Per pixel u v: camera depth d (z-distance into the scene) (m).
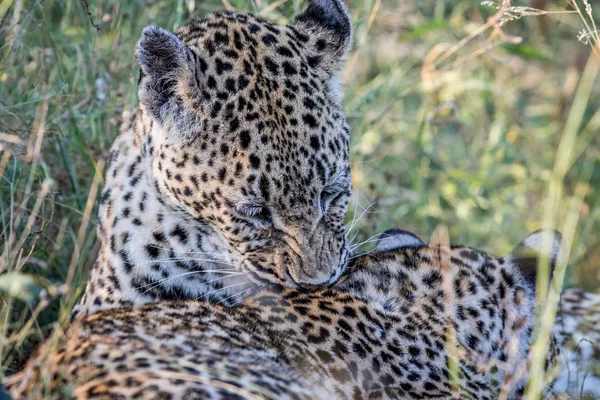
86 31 13.62
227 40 10.65
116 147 11.53
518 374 11.03
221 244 10.91
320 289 10.73
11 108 12.04
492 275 11.36
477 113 16.78
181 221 10.88
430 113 15.14
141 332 9.23
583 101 10.32
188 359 8.75
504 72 17.36
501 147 15.28
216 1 15.14
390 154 15.70
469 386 10.74
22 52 12.95
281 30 11.05
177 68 10.32
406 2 17.20
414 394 10.52
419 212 14.89
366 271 11.03
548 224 10.33
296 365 9.70
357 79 15.82
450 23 16.62
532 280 11.37
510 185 15.77
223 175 10.34
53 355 8.59
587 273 14.72
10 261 10.43
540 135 16.50
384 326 10.60
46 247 12.09
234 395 8.09
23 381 8.68
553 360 11.41
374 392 10.27
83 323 9.58
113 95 13.30
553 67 17.66
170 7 15.03
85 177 12.79
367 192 14.58
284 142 10.30
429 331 10.75
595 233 14.99
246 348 9.46
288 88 10.50
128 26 14.30
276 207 10.41
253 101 10.33
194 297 11.16
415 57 16.88
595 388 12.01
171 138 10.50
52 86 13.09
